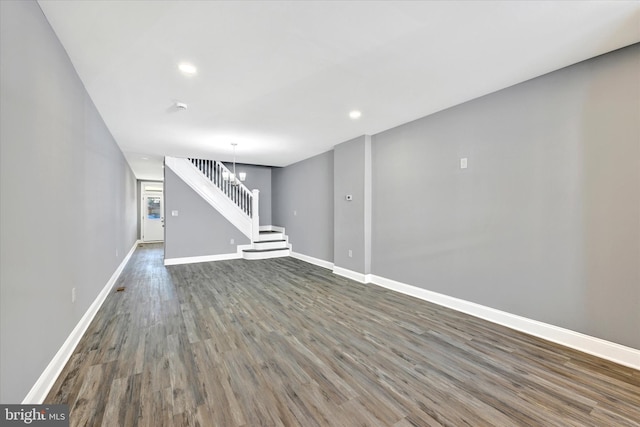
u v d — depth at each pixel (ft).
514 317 8.91
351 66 7.66
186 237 20.25
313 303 11.39
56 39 6.22
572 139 7.67
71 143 7.36
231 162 23.35
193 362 6.85
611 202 7.03
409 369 6.62
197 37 6.32
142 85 8.67
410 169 12.45
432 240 11.52
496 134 9.34
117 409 5.15
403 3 5.29
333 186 18.07
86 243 8.84
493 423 4.92
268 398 5.54
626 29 6.09
